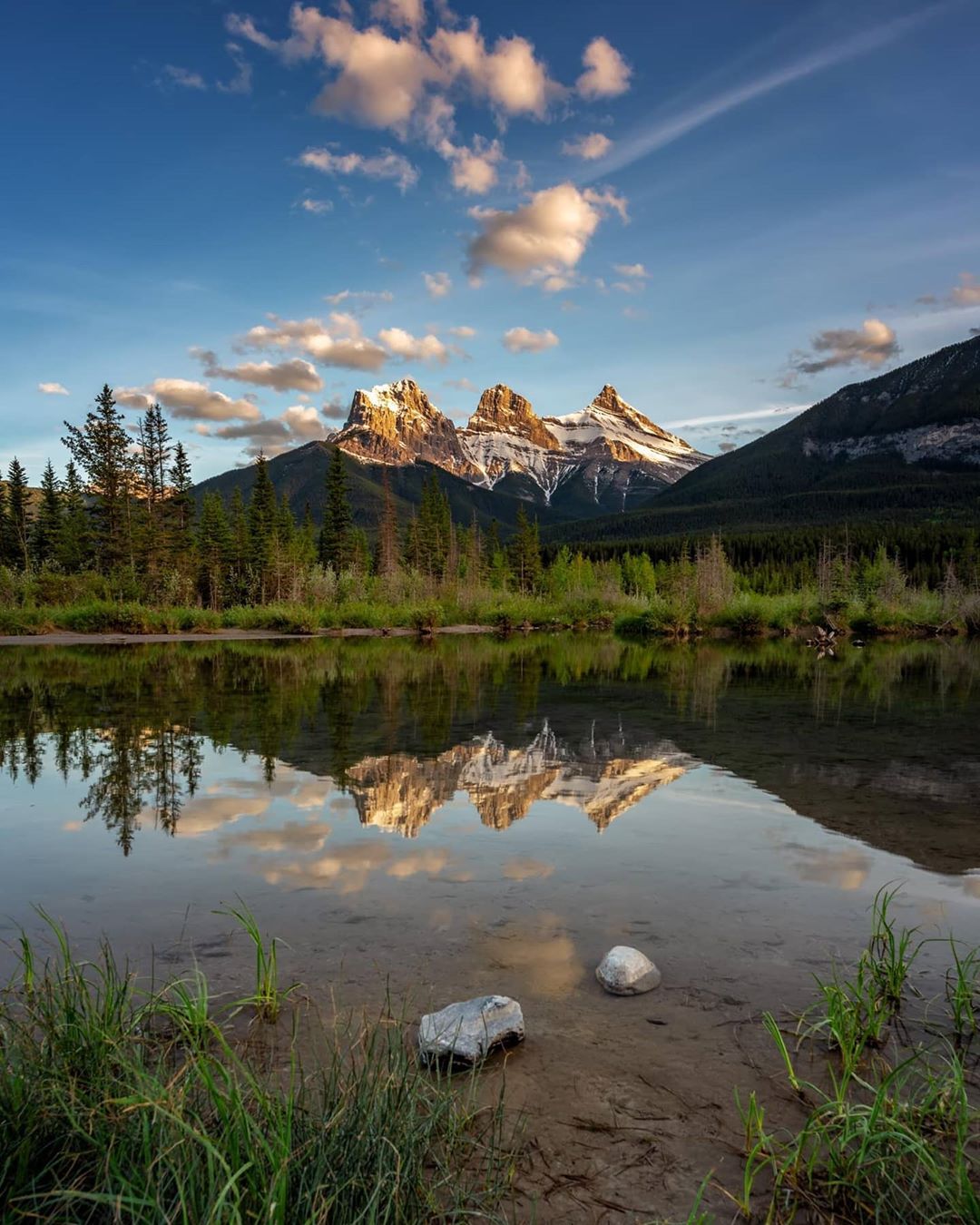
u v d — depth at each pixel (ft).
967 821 18.28
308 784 21.76
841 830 17.51
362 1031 9.28
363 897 13.60
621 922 12.59
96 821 18.22
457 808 19.42
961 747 27.45
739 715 34.91
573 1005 10.02
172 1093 7.15
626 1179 6.95
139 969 10.84
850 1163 6.93
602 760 25.00
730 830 17.54
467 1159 7.20
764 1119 7.79
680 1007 9.98
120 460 145.28
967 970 10.99
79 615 110.93
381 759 25.14
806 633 116.06
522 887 14.05
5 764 24.32
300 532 223.30
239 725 31.73
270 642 98.94
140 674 54.29
